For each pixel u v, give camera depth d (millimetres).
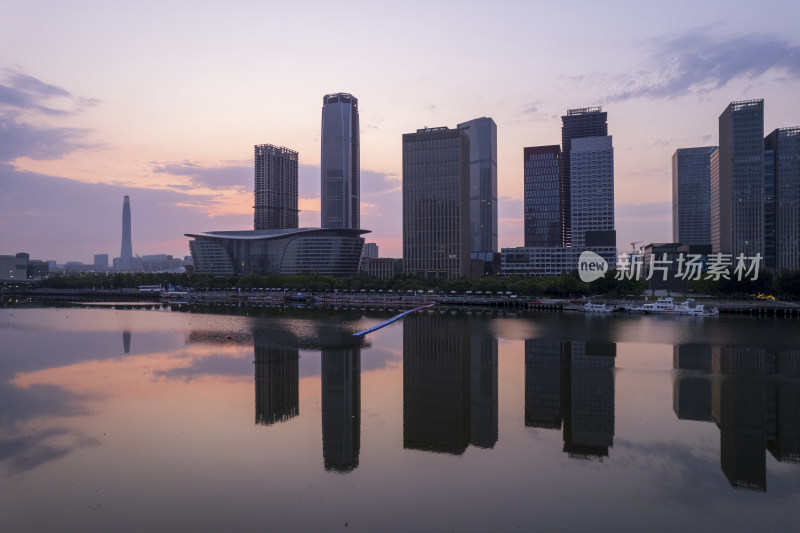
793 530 41406
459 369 101062
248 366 103625
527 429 65625
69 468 52844
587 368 100812
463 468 53125
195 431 63875
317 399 79500
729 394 80750
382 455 56531
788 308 193500
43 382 89500
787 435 62625
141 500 46094
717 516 43625
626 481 50031
